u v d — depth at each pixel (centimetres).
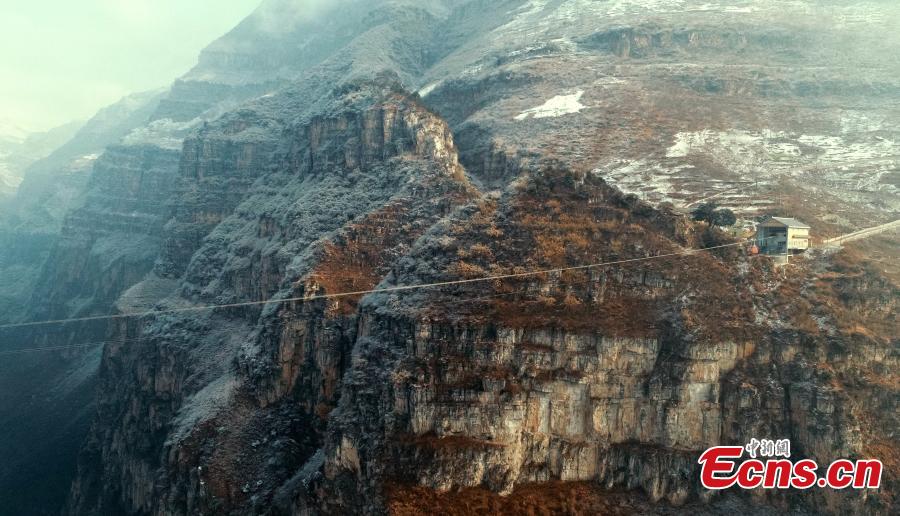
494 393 12325
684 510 11919
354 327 15625
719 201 18675
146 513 18275
